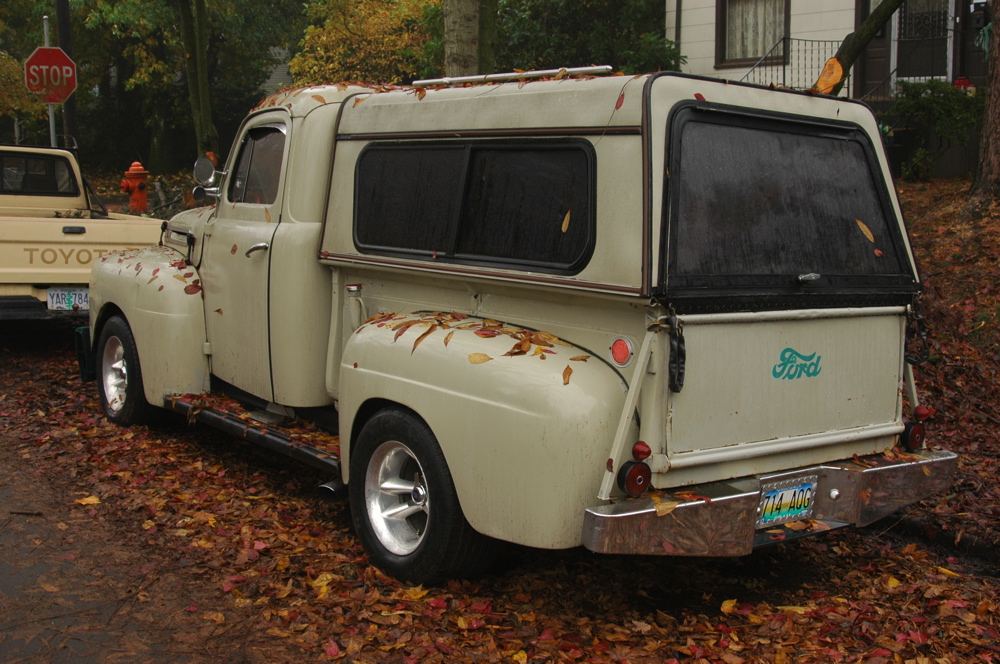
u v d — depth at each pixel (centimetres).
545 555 468
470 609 403
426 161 457
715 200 381
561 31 1541
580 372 367
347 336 504
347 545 477
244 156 579
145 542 475
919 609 424
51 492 544
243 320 555
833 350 418
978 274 870
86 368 731
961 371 737
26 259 846
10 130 2928
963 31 1383
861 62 1461
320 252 509
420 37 2239
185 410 588
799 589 448
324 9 2292
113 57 2811
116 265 669
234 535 487
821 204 423
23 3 2684
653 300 351
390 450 438
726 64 1531
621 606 419
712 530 366
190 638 378
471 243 430
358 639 376
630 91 367
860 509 417
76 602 407
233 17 2672
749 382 386
